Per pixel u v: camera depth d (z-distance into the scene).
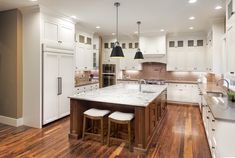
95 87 6.64
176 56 7.15
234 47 2.56
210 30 5.71
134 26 5.83
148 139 3.29
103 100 3.21
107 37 7.89
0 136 3.71
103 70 8.02
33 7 4.00
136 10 4.19
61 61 4.71
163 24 5.53
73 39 5.14
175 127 4.35
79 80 6.45
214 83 6.07
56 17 4.50
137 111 3.07
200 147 3.27
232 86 3.88
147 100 3.21
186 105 6.84
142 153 3.03
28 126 4.31
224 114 2.32
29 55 4.23
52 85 4.45
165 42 6.92
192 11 4.23
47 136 3.72
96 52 7.32
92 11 4.29
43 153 3.01
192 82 6.83
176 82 7.00
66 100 4.94
